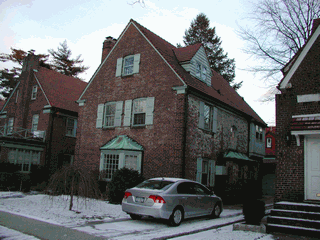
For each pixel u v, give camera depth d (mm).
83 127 20641
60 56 48625
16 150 21844
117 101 19141
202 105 17922
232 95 25844
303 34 19203
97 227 8961
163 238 7867
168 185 10234
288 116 11844
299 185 11148
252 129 24625
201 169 17266
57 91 26594
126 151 17141
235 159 19719
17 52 43000
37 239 7230
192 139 16672
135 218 10672
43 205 12500
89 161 19562
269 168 28609
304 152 11281
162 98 16984
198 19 44969
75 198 14922
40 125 24844
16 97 28312
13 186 18750
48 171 23484
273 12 19078
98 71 20766
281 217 9656
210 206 11555
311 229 8867
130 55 19141
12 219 9406
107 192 16234
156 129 16859
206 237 8195
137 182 14742
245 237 8305
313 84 11602
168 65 17141
